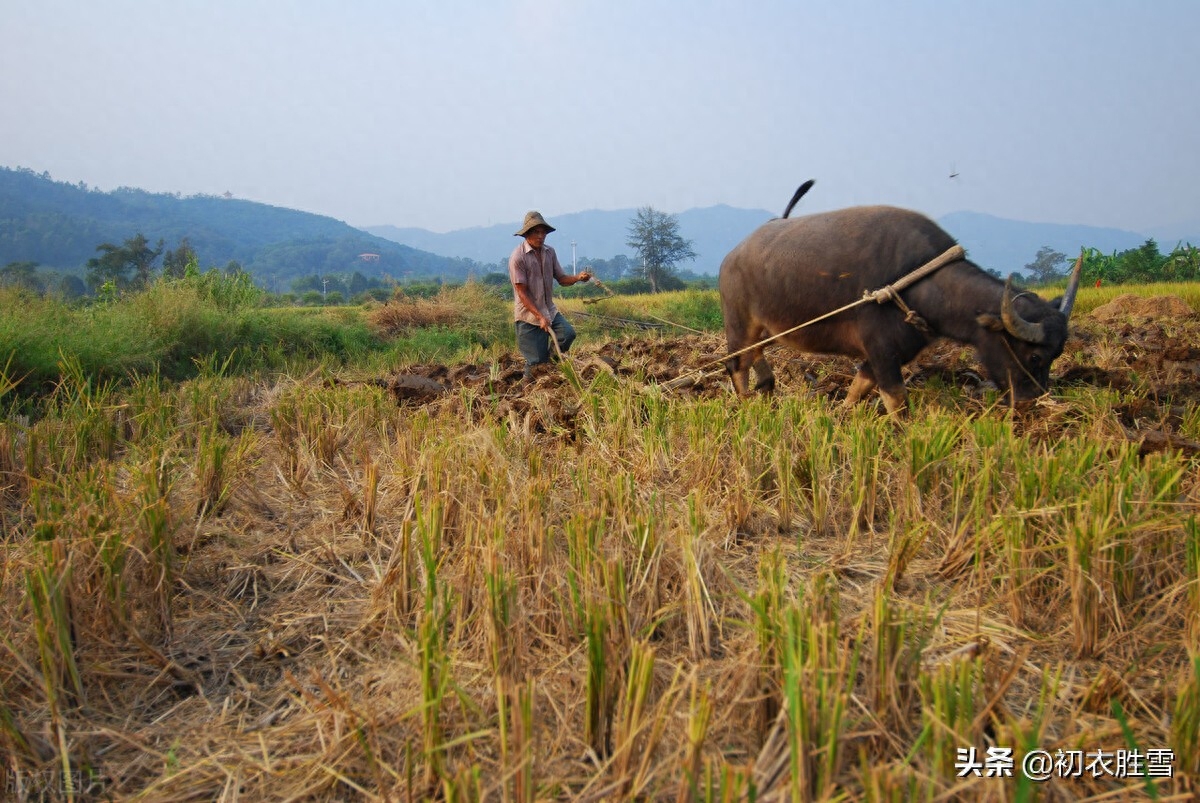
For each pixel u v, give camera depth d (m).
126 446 5.27
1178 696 2.11
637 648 2.13
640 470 4.41
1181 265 35.22
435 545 3.30
